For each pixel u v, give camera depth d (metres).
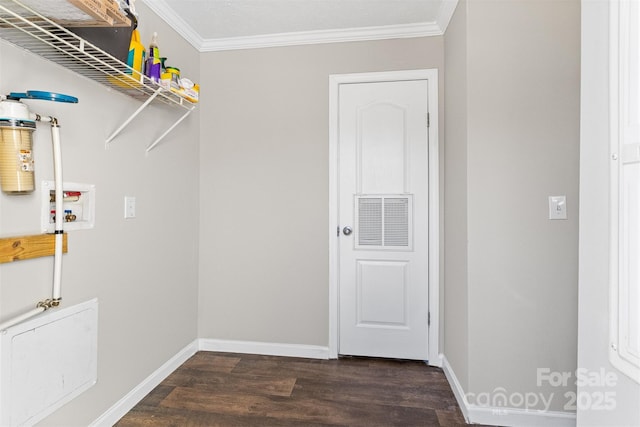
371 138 2.32
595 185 0.78
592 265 0.79
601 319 0.76
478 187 1.63
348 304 2.36
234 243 2.46
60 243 1.27
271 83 2.40
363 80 2.30
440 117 2.22
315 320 2.37
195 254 2.43
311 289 2.38
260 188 2.43
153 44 1.74
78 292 1.43
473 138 1.63
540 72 1.59
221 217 2.46
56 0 0.97
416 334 2.29
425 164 2.27
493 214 1.62
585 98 0.82
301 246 2.38
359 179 2.34
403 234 2.30
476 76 1.62
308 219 2.38
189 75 2.31
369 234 2.34
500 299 1.63
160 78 1.65
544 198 1.59
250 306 2.44
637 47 0.65
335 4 1.99
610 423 0.72
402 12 2.07
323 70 2.35
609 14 0.73
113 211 1.63
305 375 2.11
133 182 1.78
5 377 1.12
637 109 0.65
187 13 2.07
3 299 1.13
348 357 2.37
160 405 1.79
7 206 1.14
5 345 1.12
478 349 1.64
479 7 1.62
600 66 0.77
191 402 1.81
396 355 2.31
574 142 1.57
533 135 1.60
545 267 1.60
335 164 2.33
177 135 2.19
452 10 1.93
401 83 2.28
